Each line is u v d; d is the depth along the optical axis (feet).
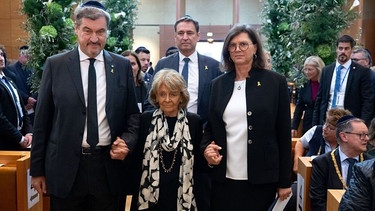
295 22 15.85
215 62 10.49
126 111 8.05
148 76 19.65
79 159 7.34
